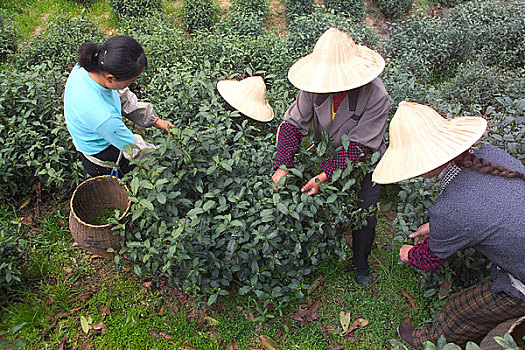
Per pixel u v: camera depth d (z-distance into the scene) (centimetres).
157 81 443
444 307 266
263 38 596
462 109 525
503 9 748
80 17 613
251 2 753
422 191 312
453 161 223
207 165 303
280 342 302
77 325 306
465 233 213
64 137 371
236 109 358
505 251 208
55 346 294
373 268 350
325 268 346
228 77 437
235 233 282
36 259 338
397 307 325
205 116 327
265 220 273
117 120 282
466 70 571
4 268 301
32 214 380
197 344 298
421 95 433
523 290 216
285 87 471
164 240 278
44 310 309
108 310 314
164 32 585
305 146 319
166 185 281
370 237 319
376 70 247
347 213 301
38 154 376
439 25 674
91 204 321
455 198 215
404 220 318
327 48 246
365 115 267
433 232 227
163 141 285
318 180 284
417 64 601
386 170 227
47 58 525
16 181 383
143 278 332
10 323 300
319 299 328
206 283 301
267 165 317
